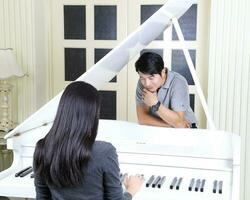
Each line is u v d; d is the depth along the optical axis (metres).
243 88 3.13
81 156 1.32
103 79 2.45
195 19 3.55
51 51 3.87
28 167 2.18
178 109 2.55
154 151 2.06
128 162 2.09
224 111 3.17
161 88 2.59
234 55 3.12
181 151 2.03
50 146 1.36
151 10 3.66
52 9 3.81
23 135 2.20
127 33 3.73
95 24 3.77
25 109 3.62
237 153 1.89
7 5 3.51
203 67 3.58
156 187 1.90
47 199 1.47
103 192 1.41
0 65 3.20
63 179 1.34
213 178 2.00
